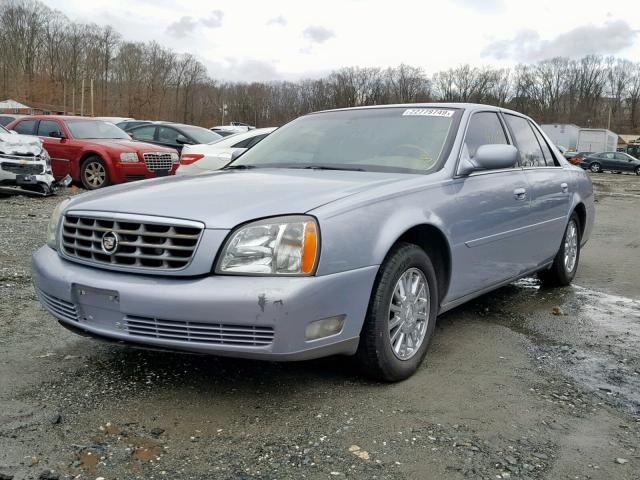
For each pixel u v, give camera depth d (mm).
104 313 2799
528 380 3270
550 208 4766
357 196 2973
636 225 10836
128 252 2777
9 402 2822
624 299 5164
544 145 5121
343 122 4270
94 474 2262
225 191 3041
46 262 3072
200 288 2598
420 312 3320
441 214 3373
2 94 84062
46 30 88500
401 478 2287
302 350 2650
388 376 3092
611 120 107125
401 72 98938
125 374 3184
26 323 3945
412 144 3836
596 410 2924
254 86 96812
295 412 2799
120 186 3430
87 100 88188
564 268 5332
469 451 2492
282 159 4027
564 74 106875
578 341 3980
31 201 10047
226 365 3338
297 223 2682
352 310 2822
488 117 4328
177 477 2262
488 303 4914
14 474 2236
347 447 2502
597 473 2359
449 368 3406
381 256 2924
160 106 91375
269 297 2543
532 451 2510
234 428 2639
